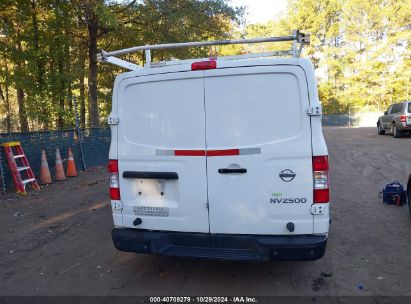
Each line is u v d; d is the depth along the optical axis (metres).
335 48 52.84
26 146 10.04
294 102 3.67
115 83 4.16
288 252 3.69
